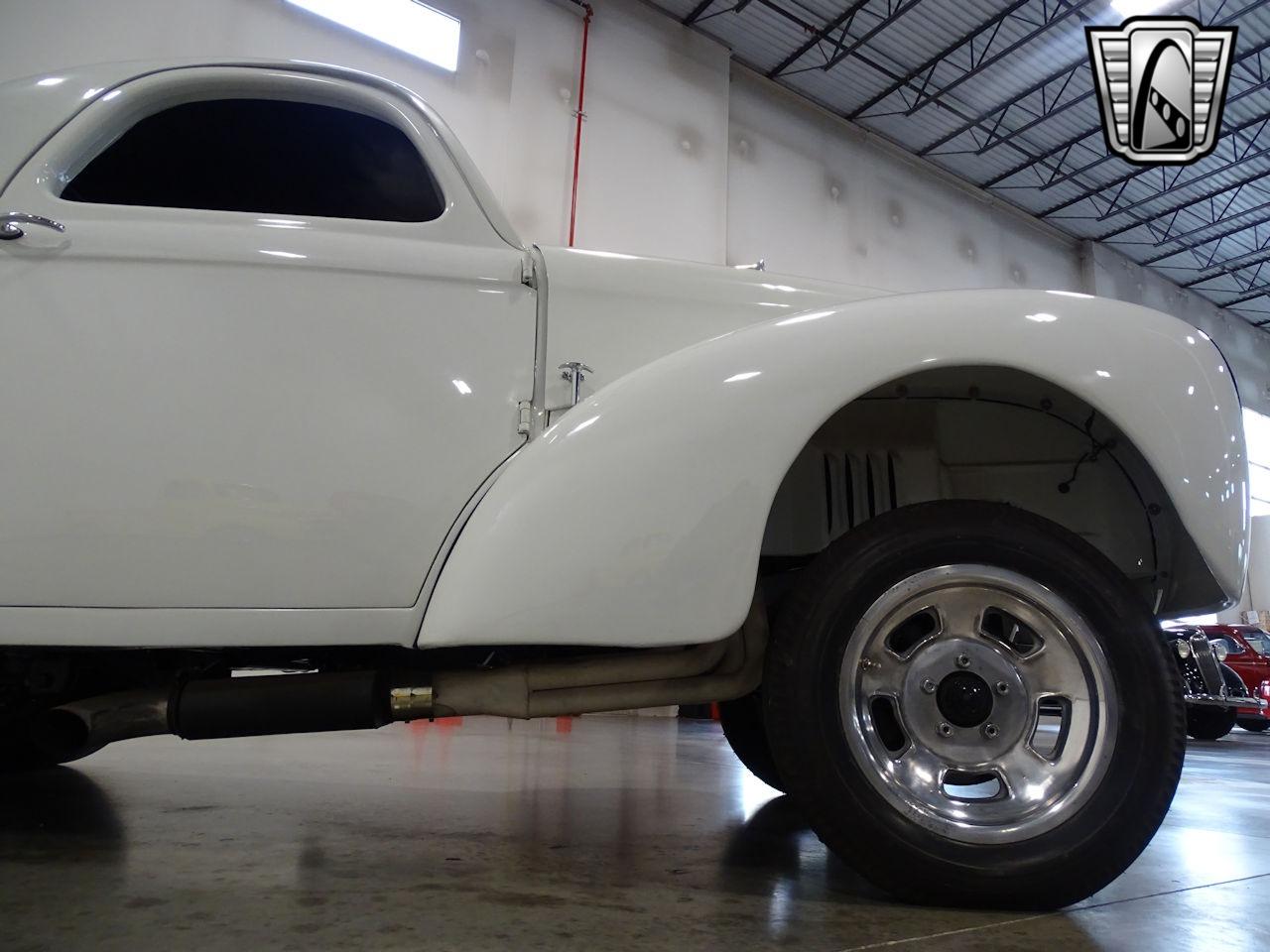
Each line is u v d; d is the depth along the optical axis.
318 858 1.48
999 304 1.34
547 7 9.36
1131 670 1.26
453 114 8.44
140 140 1.64
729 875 1.43
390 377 1.38
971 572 1.30
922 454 1.67
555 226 8.89
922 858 1.21
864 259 12.11
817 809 1.22
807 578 1.32
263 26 7.41
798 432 1.27
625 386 1.31
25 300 1.33
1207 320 18.00
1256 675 8.83
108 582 1.27
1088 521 1.56
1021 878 1.20
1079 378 1.29
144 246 1.37
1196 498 1.26
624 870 1.45
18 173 1.46
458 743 3.96
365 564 1.32
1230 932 1.18
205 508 1.29
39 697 1.67
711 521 1.24
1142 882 1.52
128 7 6.75
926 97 11.61
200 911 1.15
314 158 1.70
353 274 1.42
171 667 1.58
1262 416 18.88
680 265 1.65
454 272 1.47
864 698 1.29
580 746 4.10
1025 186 13.91
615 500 1.24
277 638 1.29
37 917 1.11
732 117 11.09
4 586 1.26
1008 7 10.09
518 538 1.24
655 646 1.22
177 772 2.60
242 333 1.36
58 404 1.30
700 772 3.08
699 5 10.18
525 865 1.46
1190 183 13.66
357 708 1.36
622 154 9.58
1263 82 11.17
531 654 1.55
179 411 1.32
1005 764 1.28
